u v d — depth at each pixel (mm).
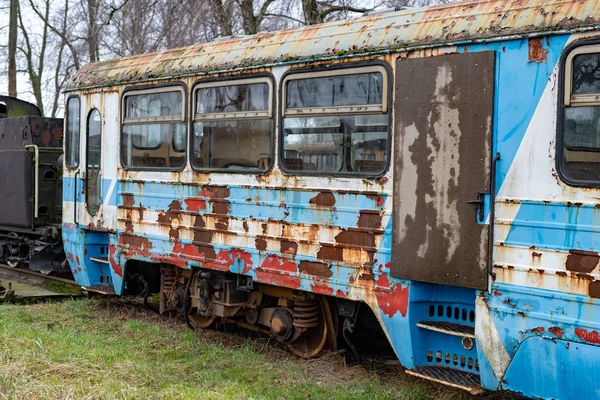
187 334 7656
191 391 5422
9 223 12625
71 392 4980
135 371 5898
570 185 4734
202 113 7527
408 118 5609
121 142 8570
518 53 5020
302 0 15008
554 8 4891
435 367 5645
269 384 6039
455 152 5309
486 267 5121
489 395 5879
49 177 12289
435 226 5418
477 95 5195
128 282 8906
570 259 4699
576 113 4758
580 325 4641
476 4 5418
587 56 4715
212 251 7324
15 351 6121
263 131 6871
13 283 11328
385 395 5738
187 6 18375
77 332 7797
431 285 5668
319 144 6344
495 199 5105
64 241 9672
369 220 5898
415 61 5582
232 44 7379
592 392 4609
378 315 5848
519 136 4996
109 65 9016
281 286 6684
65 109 9609
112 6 18219
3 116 13820
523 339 4934
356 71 6023
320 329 7012
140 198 8258
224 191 7207
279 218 6648
